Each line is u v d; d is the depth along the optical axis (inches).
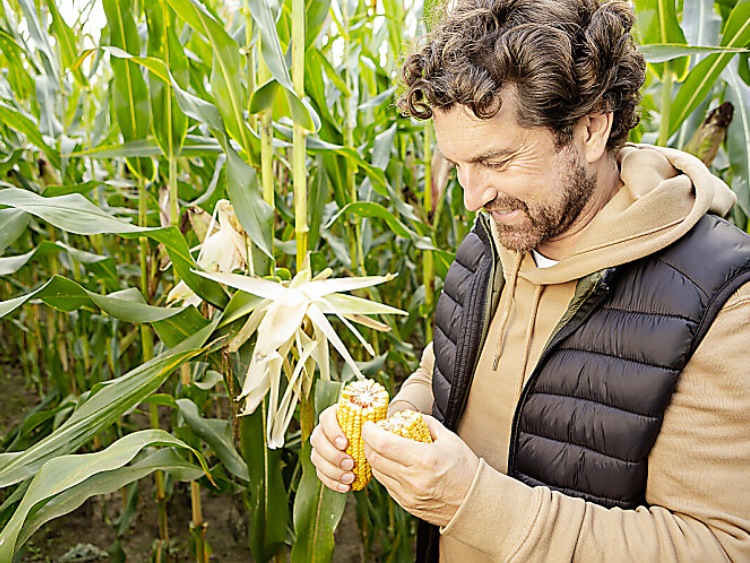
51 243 63.7
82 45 108.3
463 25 35.3
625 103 37.4
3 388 169.2
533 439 42.3
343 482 45.4
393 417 41.2
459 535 37.0
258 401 55.7
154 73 64.5
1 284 166.4
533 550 35.4
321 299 56.0
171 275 111.0
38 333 139.4
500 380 45.9
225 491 81.1
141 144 75.0
